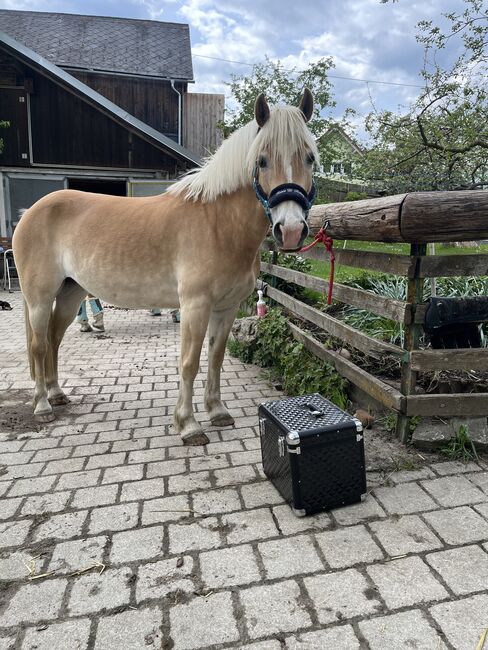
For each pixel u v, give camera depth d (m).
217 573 1.66
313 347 3.57
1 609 1.52
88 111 9.92
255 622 1.44
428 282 3.91
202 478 2.34
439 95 7.48
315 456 1.94
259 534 1.88
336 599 1.52
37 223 2.95
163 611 1.49
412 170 7.93
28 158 9.85
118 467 2.47
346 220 2.82
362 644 1.35
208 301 2.56
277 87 14.92
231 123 14.80
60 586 1.62
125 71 14.23
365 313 3.77
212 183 2.48
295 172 2.08
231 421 3.02
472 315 2.43
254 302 5.71
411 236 2.20
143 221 2.69
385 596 1.53
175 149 9.99
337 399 3.14
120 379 4.03
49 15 16.91
